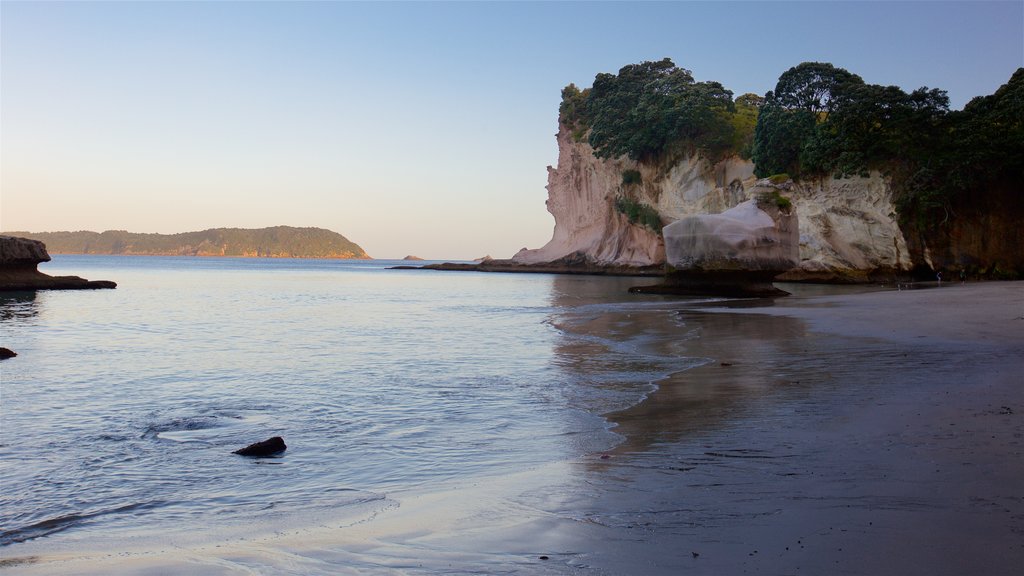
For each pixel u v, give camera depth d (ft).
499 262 394.73
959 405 29.19
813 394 34.19
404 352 60.90
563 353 57.67
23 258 177.47
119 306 130.82
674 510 17.67
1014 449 21.79
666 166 277.23
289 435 30.25
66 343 70.33
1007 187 187.73
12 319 100.89
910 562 13.66
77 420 33.99
